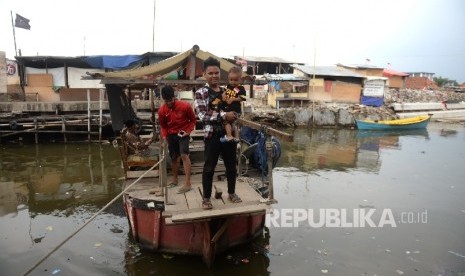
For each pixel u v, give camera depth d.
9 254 6.81
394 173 14.06
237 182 6.61
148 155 7.93
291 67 34.78
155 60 22.02
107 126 19.56
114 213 9.11
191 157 8.45
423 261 6.84
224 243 6.40
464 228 8.48
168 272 6.09
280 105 29.89
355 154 18.17
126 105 10.22
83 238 7.53
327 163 15.94
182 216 4.80
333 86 31.86
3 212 9.22
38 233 7.83
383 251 7.21
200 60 9.14
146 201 6.08
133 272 6.11
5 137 18.89
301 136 24.36
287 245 7.33
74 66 23.30
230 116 4.70
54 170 13.66
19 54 23.20
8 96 22.12
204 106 4.83
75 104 20.72
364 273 6.36
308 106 29.98
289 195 10.93
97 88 23.38
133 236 6.99
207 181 5.08
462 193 11.31
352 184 12.31
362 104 32.47
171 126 6.16
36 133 18.58
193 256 6.34
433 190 11.66
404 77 44.66
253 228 6.89
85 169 13.84
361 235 7.96
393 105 33.09
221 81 9.09
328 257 6.89
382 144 21.53
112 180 12.37
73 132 18.77
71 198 10.41
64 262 6.51
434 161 16.55
